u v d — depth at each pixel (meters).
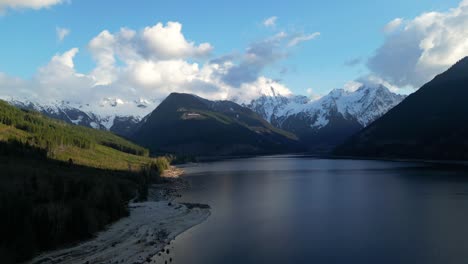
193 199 123.06
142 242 70.81
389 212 89.00
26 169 123.94
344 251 60.91
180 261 59.25
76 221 72.25
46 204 77.88
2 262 55.75
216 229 79.38
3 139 190.00
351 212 90.94
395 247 62.09
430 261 55.31
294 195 123.25
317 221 82.69
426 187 130.00
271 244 66.44
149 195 136.75
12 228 61.47
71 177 121.50
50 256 62.06
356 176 179.75
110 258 61.69
